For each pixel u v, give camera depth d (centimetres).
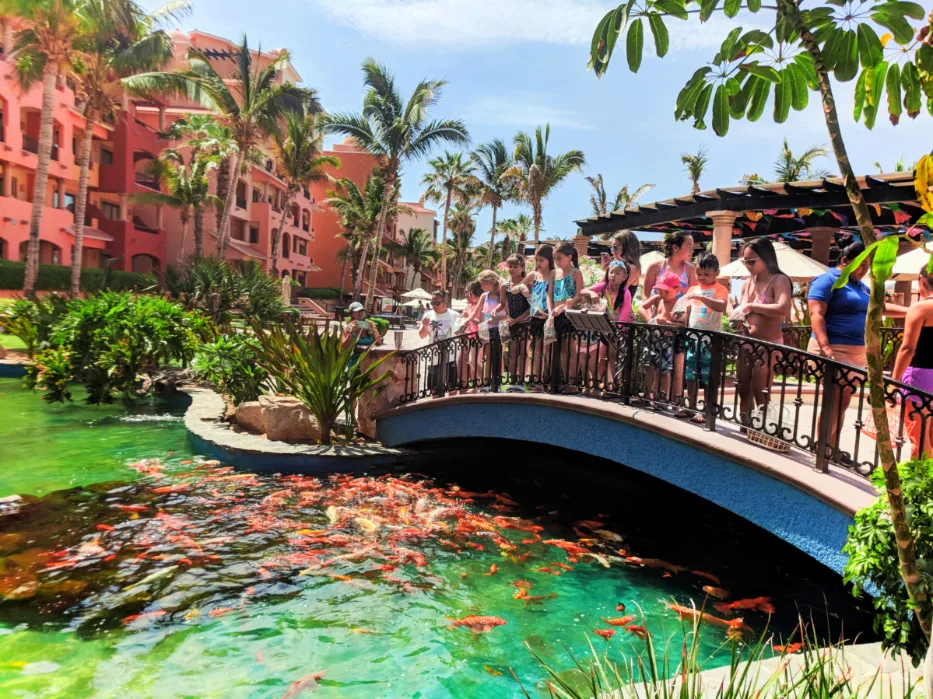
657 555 532
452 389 786
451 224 6894
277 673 336
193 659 346
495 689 328
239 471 718
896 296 1331
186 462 736
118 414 998
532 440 672
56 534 511
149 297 1238
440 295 867
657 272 631
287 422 818
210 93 2858
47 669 330
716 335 497
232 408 941
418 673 341
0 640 356
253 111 3031
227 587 435
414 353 853
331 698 315
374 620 400
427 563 492
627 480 734
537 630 396
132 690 315
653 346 568
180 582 438
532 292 711
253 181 4359
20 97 2288
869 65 171
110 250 3303
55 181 2908
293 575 459
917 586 170
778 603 447
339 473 742
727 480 466
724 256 1108
